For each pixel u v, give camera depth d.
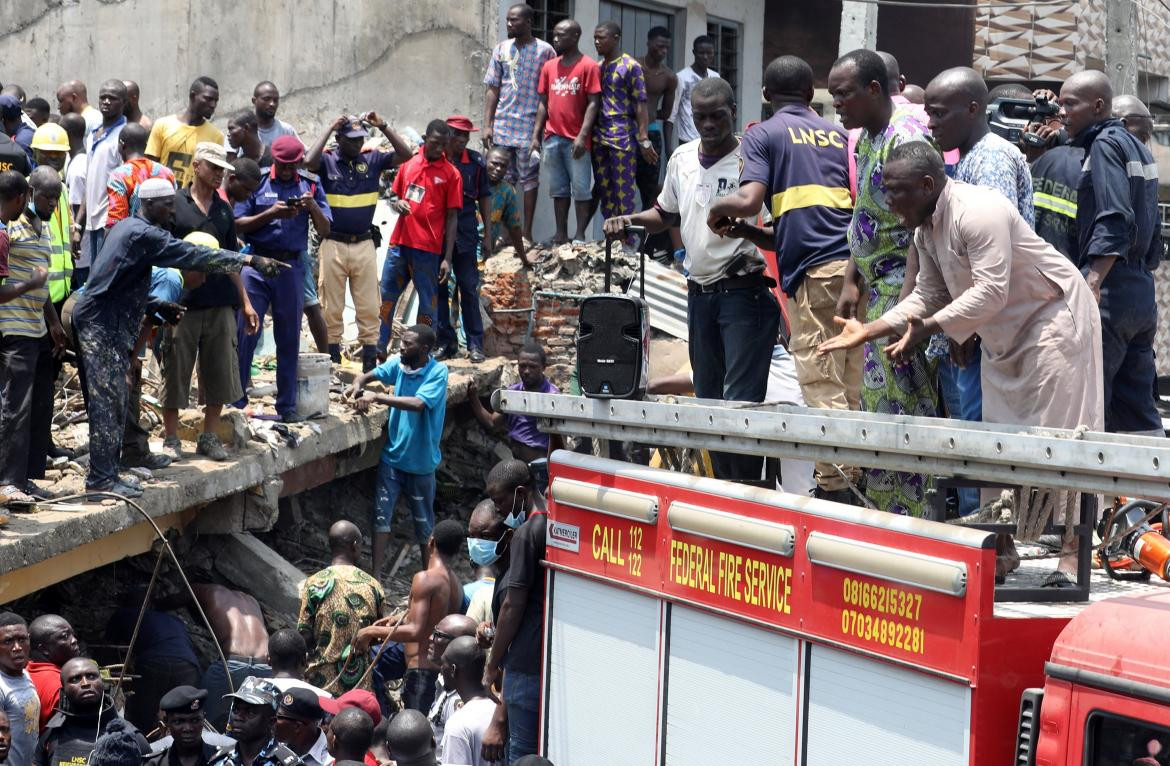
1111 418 7.52
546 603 5.77
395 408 11.05
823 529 4.43
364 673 8.86
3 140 8.19
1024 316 5.05
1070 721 3.79
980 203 4.95
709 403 6.00
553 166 14.20
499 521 7.12
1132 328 7.21
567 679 5.63
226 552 10.00
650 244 14.77
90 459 8.26
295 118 15.54
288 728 6.49
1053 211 7.36
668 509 5.08
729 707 4.81
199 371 9.46
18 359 7.97
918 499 5.61
